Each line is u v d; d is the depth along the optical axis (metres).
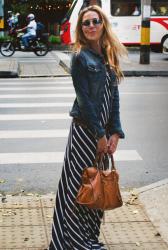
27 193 6.20
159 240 4.66
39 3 36.16
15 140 8.67
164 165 7.44
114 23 28.30
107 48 3.88
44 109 11.41
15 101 12.49
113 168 3.93
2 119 10.33
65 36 28.61
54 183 6.59
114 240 4.65
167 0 27.84
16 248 4.51
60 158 7.66
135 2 28.25
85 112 3.74
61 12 36.88
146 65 19.72
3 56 24.94
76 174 3.91
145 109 11.48
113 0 28.19
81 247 3.98
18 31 25.98
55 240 4.04
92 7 3.87
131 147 8.33
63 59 21.70
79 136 3.87
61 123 9.97
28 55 25.83
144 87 14.98
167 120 10.34
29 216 5.22
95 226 4.07
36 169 7.15
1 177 6.83
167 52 23.20
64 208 4.00
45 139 8.73
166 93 13.84
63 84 15.64
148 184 6.61
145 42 19.98
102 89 3.80
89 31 3.81
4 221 5.09
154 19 28.00
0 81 16.52
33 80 16.72
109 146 3.97
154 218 5.12
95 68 3.74
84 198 3.79
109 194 3.82
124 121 10.19
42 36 25.31
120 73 3.92
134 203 5.56
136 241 4.63
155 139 8.82
